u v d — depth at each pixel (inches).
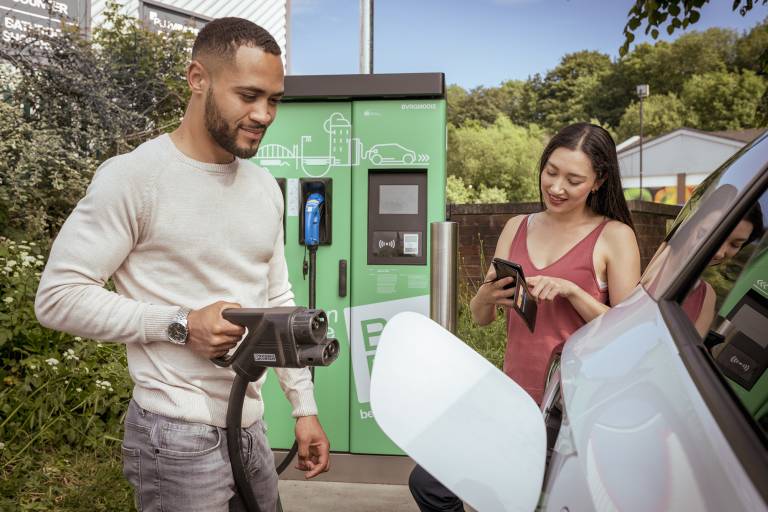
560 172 84.0
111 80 248.2
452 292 110.0
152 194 61.0
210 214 63.4
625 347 41.0
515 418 45.4
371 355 150.8
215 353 59.2
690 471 27.6
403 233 149.5
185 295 63.2
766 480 24.8
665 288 43.3
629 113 2135.8
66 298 58.9
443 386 45.8
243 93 60.3
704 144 1208.8
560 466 36.6
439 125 147.3
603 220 87.9
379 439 151.9
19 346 154.9
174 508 62.7
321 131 150.1
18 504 125.3
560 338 84.2
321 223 150.8
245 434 66.8
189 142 63.8
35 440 146.3
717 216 42.8
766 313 40.8
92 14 329.7
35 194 199.2
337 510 139.6
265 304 70.1
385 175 150.4
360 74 146.2
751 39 2064.5
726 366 38.4
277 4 419.5
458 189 1592.0
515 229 93.9
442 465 39.9
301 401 73.7
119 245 60.5
